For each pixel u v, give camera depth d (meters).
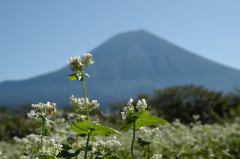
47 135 5.90
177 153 14.82
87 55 5.79
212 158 15.34
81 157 5.84
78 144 6.04
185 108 30.66
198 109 30.70
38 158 5.42
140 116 5.21
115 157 5.35
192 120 30.06
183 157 14.63
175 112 30.42
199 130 19.05
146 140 5.39
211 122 29.45
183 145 15.88
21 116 28.91
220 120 27.62
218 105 31.36
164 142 16.11
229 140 16.81
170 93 31.23
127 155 13.66
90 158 5.37
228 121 25.95
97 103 5.89
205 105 30.98
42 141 5.68
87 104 5.86
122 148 14.28
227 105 31.75
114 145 5.44
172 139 16.88
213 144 16.41
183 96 31.11
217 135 17.72
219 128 20.02
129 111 5.28
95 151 5.38
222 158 15.50
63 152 5.29
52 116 5.73
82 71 5.79
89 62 5.79
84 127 5.14
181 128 20.45
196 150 15.03
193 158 14.66
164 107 30.67
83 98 5.87
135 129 5.55
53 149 5.45
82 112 5.89
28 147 6.55
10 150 14.37
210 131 18.48
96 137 6.08
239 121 22.64
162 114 29.44
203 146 15.84
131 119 5.23
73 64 5.76
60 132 10.45
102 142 5.46
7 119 27.17
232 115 27.16
